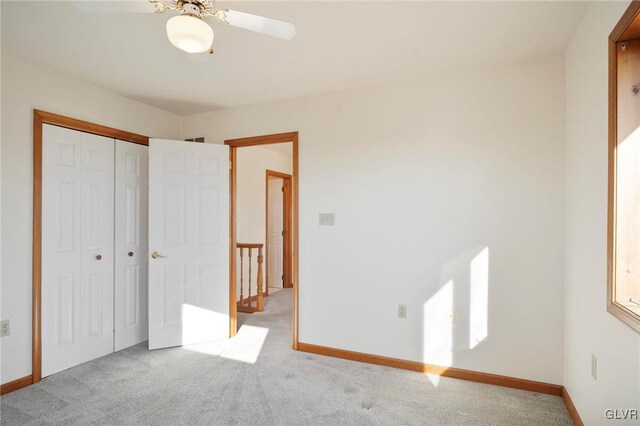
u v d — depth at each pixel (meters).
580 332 2.01
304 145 3.26
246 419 2.08
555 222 2.41
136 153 3.38
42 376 2.60
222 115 3.66
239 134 3.58
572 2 1.82
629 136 1.47
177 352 3.16
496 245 2.57
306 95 3.23
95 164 3.01
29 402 2.27
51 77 2.68
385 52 2.39
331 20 1.99
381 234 2.94
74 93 2.84
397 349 2.87
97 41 2.25
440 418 2.10
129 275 3.30
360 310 3.01
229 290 3.59
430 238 2.77
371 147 2.99
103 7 1.43
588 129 1.87
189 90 3.11
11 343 2.43
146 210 3.48
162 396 2.35
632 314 1.31
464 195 2.66
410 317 2.83
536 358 2.45
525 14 1.93
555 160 2.41
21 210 2.50
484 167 2.61
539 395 2.38
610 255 1.52
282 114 3.36
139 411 2.17
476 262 2.62
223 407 2.22
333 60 2.51
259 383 2.55
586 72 1.91
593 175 1.79
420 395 2.38
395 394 2.39
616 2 1.49
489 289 2.58
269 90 3.11
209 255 3.48
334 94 3.13
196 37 1.46
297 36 2.17
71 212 2.82
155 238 3.22
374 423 2.05
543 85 2.45
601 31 1.68
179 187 3.34
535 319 2.45
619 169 1.48
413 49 2.34
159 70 2.69
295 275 3.26
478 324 2.61
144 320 3.45
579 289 2.03
